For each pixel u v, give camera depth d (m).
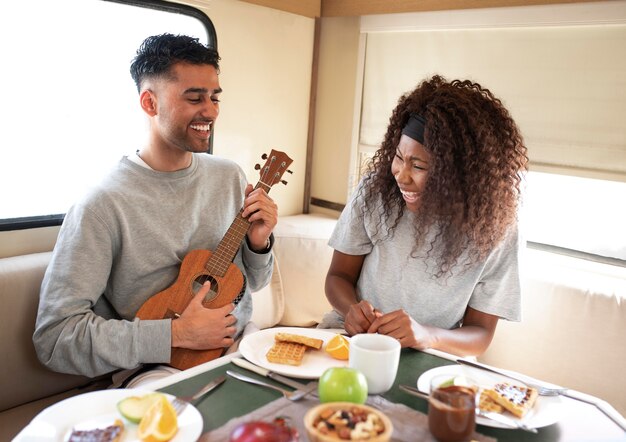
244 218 1.93
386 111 2.90
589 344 2.11
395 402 1.24
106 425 1.08
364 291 1.93
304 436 1.06
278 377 1.29
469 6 2.53
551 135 2.42
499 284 1.79
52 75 2.16
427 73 2.73
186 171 1.95
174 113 1.83
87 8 2.21
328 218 3.08
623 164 2.24
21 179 2.15
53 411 1.10
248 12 2.75
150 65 1.84
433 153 1.67
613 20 2.18
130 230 1.83
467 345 1.71
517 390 1.28
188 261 1.86
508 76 2.50
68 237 1.77
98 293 1.78
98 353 1.67
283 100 3.03
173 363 1.74
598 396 2.10
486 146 1.68
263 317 2.48
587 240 2.43
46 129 2.19
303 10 2.96
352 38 2.98
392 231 1.86
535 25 2.37
